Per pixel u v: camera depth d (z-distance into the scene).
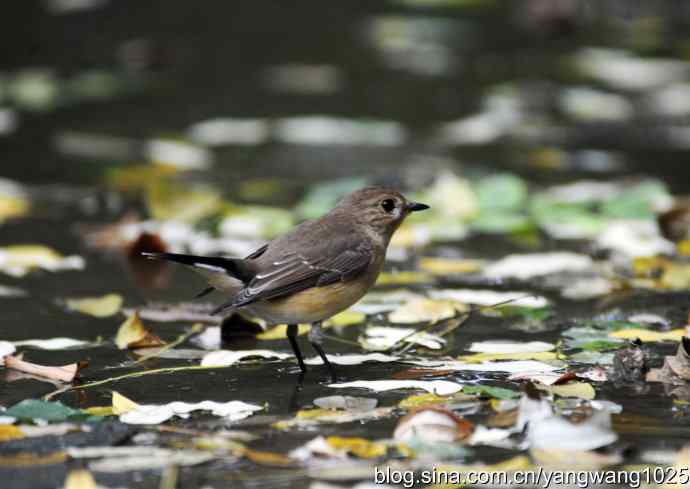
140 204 15.29
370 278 9.71
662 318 10.59
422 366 9.20
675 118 18.98
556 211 14.63
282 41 23.20
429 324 10.30
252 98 19.86
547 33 23.97
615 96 20.05
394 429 7.60
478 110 19.31
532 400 7.57
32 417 7.72
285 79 20.88
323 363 9.40
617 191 15.48
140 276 12.34
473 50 22.91
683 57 22.47
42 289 11.77
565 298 11.40
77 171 16.44
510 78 21.03
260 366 9.34
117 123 18.64
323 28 24.22
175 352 9.72
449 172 15.96
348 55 22.39
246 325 10.33
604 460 7.04
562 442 7.23
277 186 15.78
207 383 8.80
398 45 23.11
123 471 6.86
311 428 7.63
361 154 17.16
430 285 11.95
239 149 17.45
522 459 7.05
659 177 16.12
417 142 17.75
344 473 6.82
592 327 10.31
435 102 19.69
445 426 7.43
